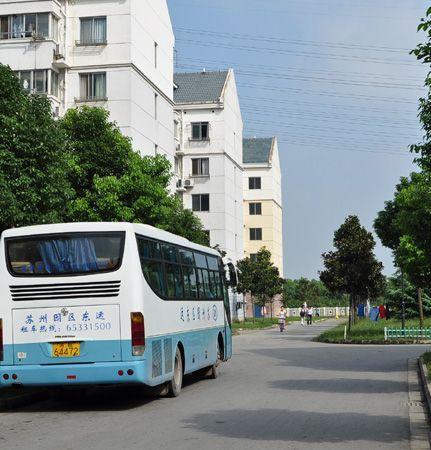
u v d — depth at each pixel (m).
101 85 41.72
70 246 12.79
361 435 9.79
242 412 12.13
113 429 10.70
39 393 14.66
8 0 40.44
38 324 12.66
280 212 95.75
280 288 72.25
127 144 29.00
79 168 27.78
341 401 13.52
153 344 13.12
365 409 12.41
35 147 18.02
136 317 12.55
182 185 62.88
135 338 12.50
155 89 45.94
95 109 28.94
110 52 41.69
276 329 59.66
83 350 12.53
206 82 66.12
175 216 30.61
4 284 12.83
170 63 49.25
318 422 10.95
